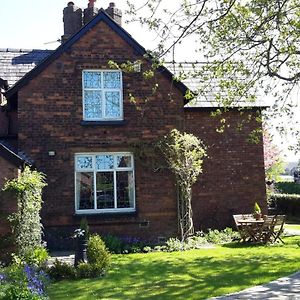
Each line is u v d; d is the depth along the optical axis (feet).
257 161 67.05
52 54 57.36
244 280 35.01
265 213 66.13
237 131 66.80
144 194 58.34
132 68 42.04
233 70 44.96
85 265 38.27
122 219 57.31
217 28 40.73
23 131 56.08
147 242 57.16
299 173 149.59
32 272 33.01
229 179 66.03
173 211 58.70
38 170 55.88
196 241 57.36
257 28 38.45
